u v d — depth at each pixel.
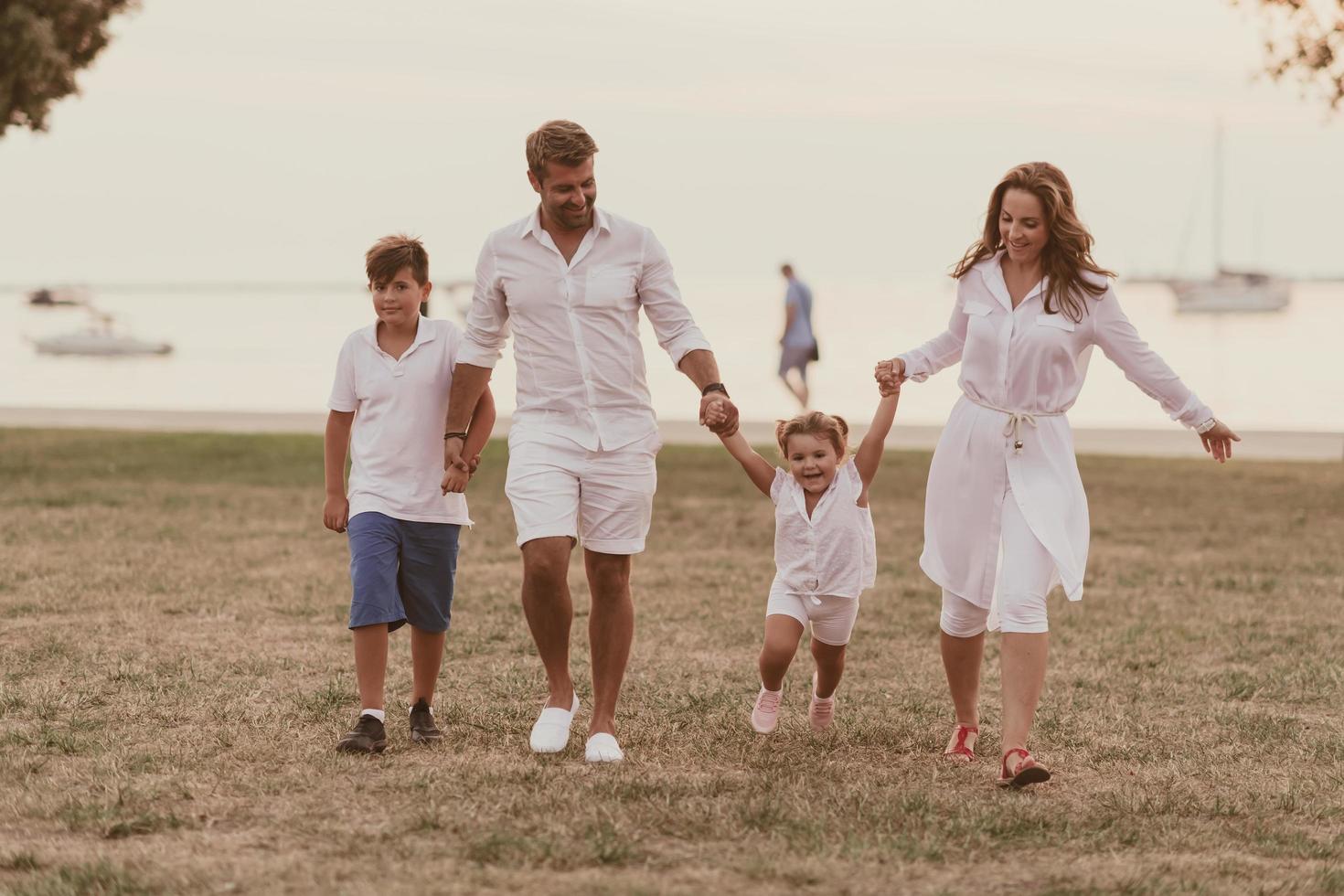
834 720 7.00
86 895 4.39
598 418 6.16
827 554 6.29
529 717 6.94
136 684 7.43
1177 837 5.21
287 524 13.70
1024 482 6.02
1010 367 6.03
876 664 8.46
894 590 11.02
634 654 8.56
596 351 6.13
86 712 6.84
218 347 64.81
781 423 6.36
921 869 4.77
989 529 6.12
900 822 5.28
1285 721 7.02
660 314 6.27
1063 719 7.10
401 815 5.24
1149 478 18.66
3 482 16.83
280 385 42.78
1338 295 160.88
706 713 7.09
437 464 6.45
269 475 17.97
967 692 6.39
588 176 6.00
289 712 6.89
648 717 6.98
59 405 35.69
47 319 109.69
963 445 6.12
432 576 6.50
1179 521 15.06
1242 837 5.27
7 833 5.06
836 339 62.22
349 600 9.91
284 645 8.48
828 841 5.02
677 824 5.18
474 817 5.20
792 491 6.34
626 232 6.17
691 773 5.96
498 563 11.88
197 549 12.01
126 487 16.41
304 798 5.47
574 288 6.09
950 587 6.21
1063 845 5.10
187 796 5.47
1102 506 16.28
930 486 6.28
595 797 5.49
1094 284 5.99
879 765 6.22
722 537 13.69
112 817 5.17
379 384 6.45
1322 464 20.34
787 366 25.45
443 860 4.74
